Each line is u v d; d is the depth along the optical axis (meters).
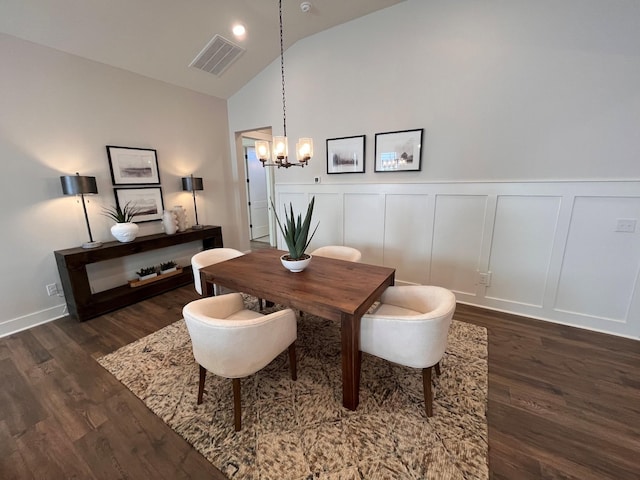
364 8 2.89
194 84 3.87
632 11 1.98
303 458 1.36
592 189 2.27
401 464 1.31
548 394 1.73
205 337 1.42
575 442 1.42
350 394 1.60
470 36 2.54
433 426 1.52
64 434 1.52
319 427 1.53
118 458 1.38
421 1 2.69
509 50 2.40
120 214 3.12
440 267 3.06
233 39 3.25
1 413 1.65
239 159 4.75
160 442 1.46
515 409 1.62
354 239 3.58
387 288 2.05
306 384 1.85
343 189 3.53
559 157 2.36
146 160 3.51
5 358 2.19
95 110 3.01
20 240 2.60
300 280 1.94
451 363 2.03
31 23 2.39
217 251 2.71
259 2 2.78
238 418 1.51
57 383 1.90
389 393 1.76
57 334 2.53
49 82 2.67
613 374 1.90
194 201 4.12
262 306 2.96
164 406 1.69
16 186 2.55
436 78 2.74
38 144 2.64
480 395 1.73
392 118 3.04
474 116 2.63
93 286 3.11
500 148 2.57
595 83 2.15
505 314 2.74
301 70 3.58
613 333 2.38
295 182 3.92
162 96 3.63
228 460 1.36
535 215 2.52
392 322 1.51
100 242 3.05
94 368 2.05
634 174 2.13
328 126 3.50
